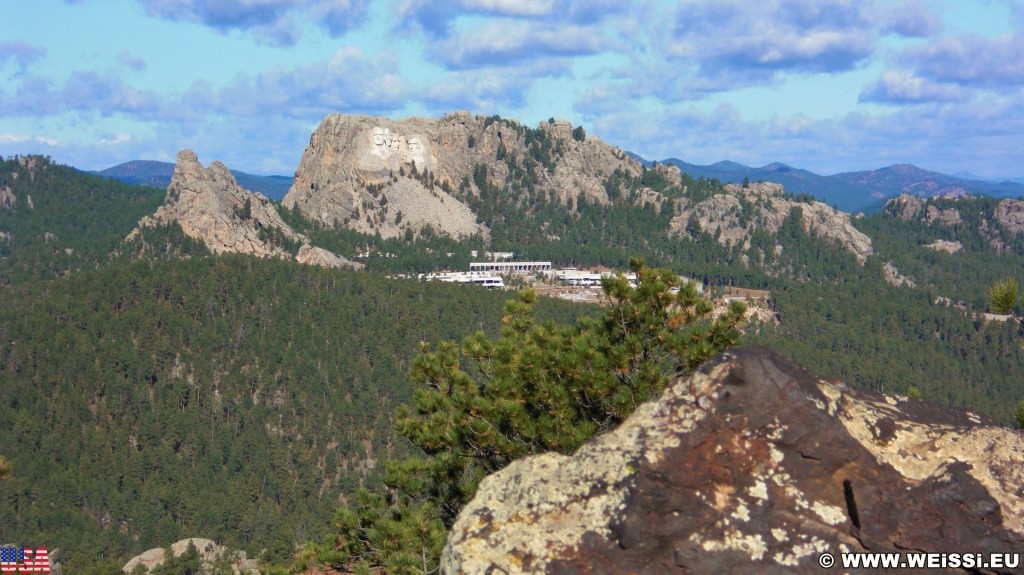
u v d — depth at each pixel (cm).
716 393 1266
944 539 1134
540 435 2219
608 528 1189
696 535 1162
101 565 10338
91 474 15175
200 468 15812
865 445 1236
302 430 17188
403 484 2362
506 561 1182
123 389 17875
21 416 16562
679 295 2408
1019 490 1181
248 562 11431
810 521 1169
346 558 2319
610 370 2289
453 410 2331
